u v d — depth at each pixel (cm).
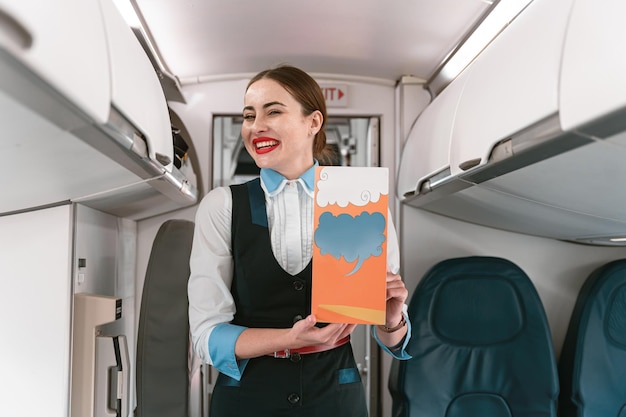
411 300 188
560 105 94
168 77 203
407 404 178
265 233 117
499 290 186
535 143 105
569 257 228
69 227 144
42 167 105
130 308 209
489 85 136
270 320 118
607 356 192
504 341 184
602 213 146
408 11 163
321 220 99
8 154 92
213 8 161
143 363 148
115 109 98
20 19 59
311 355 118
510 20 151
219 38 184
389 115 233
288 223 119
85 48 82
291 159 118
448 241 227
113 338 144
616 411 189
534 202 154
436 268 188
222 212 120
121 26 112
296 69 121
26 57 61
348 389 121
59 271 143
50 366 142
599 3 86
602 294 196
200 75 220
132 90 112
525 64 114
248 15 167
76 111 80
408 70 218
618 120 79
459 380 181
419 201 209
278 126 114
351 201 99
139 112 117
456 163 153
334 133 296
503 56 130
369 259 98
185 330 153
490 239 227
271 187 119
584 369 191
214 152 230
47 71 66
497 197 162
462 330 183
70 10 77
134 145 113
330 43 191
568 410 195
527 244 228
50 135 86
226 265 119
